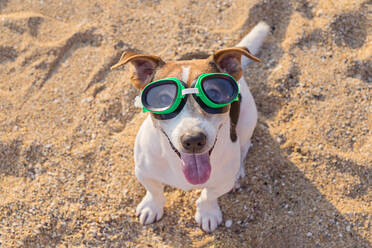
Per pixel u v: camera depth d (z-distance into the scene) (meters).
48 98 1.23
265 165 1.12
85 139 1.16
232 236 1.03
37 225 1.03
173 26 1.34
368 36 1.31
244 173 1.11
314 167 1.11
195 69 0.80
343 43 1.30
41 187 1.08
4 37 1.33
